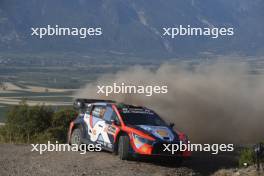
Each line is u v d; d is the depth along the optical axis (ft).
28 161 43.47
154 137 44.78
